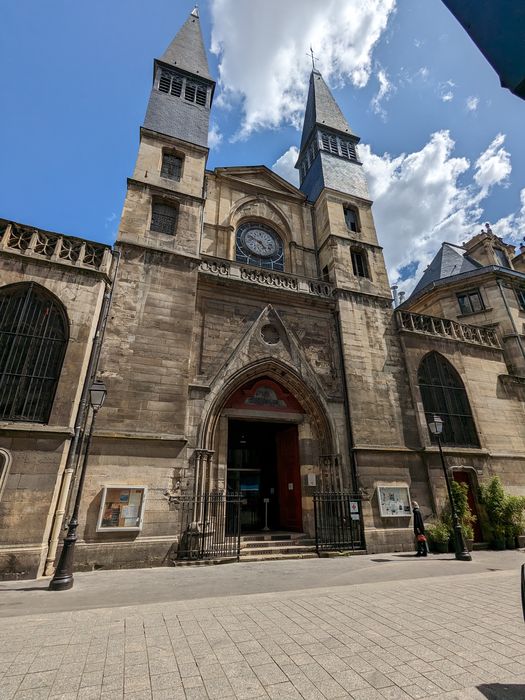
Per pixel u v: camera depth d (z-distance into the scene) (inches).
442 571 370.0
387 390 620.7
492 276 836.6
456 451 612.1
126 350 480.4
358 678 139.1
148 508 421.1
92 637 182.1
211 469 480.7
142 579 334.0
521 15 61.6
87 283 474.9
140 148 649.0
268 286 620.7
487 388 707.4
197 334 548.7
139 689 132.0
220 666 150.1
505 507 583.5
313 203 863.1
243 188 795.4
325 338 639.8
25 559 346.9
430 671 144.1
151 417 459.2
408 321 713.0
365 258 768.3
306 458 571.2
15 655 160.9
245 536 518.0
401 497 550.0
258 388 586.9
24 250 460.1
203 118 763.4
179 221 605.3
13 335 423.8
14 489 365.7
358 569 381.1
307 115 1148.5
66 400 415.5
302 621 205.5
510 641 174.9
